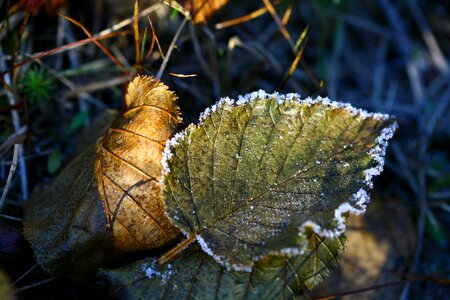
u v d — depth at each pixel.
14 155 0.24
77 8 0.28
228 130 0.22
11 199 0.25
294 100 0.22
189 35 0.27
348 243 0.26
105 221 0.22
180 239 0.22
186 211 0.21
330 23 0.34
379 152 0.22
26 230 0.22
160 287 0.21
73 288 0.23
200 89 0.29
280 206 0.21
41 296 0.23
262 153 0.22
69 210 0.22
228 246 0.21
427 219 0.28
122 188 0.22
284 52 0.32
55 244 0.22
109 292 0.21
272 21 0.32
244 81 0.29
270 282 0.21
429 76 0.34
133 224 0.22
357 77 0.34
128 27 0.28
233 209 0.22
